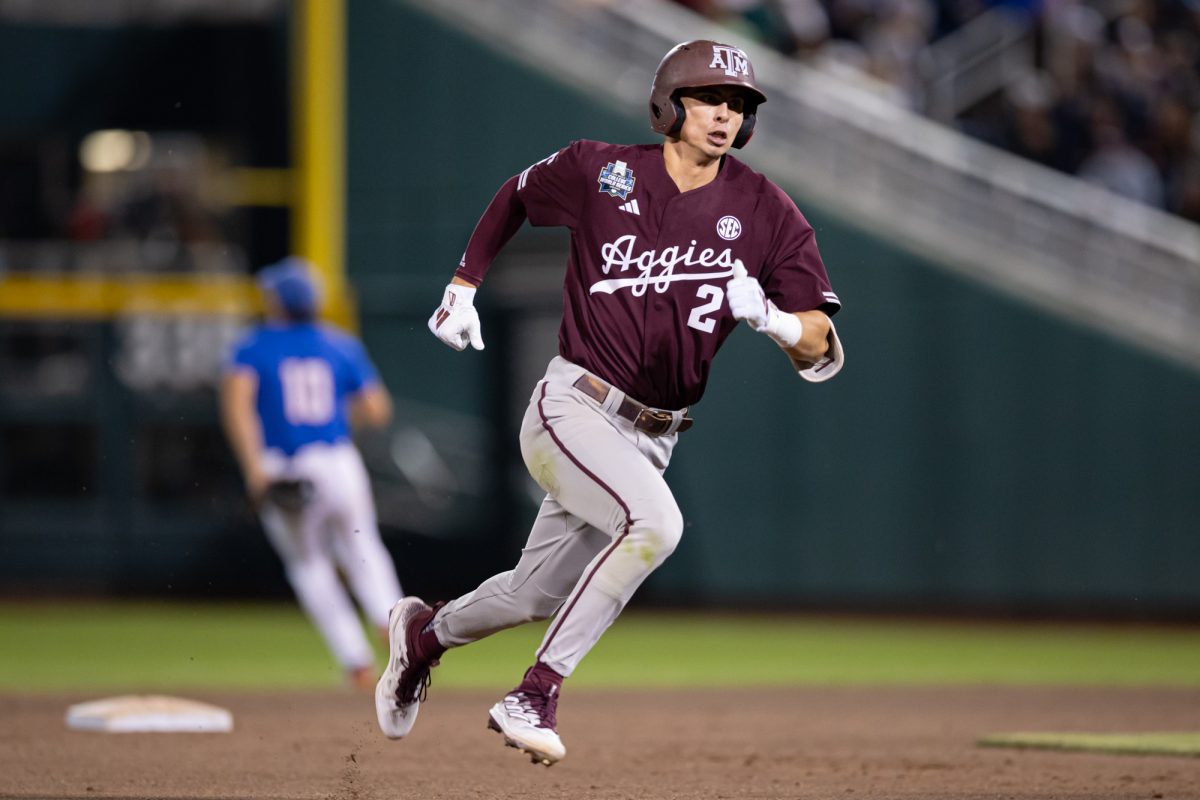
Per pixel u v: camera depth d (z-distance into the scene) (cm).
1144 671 3919
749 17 6166
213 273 5906
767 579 5531
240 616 5334
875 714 2930
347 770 2088
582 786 1948
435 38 5775
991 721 2806
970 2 6538
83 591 5922
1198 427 5262
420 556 5600
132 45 5941
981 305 5391
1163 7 6481
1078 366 5325
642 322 1669
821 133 5575
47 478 5750
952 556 5416
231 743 2372
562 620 1644
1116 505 5309
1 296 5775
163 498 5756
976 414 5400
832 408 5488
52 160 5947
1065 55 6241
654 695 3303
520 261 5728
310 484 3097
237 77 5931
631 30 5753
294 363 3114
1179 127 6241
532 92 5725
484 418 5722
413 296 5769
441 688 3422
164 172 5947
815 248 1709
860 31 6353
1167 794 1873
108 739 2403
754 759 2256
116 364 5753
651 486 1638
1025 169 5750
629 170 1689
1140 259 5366
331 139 5797
